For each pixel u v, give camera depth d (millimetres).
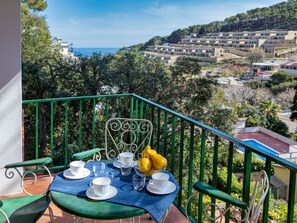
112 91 9203
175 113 2900
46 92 8859
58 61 8922
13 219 2049
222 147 7156
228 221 2254
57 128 8211
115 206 1741
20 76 3047
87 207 1722
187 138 7008
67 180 2035
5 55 2943
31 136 7812
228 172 2242
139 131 3396
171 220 2729
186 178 7012
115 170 2248
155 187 1941
